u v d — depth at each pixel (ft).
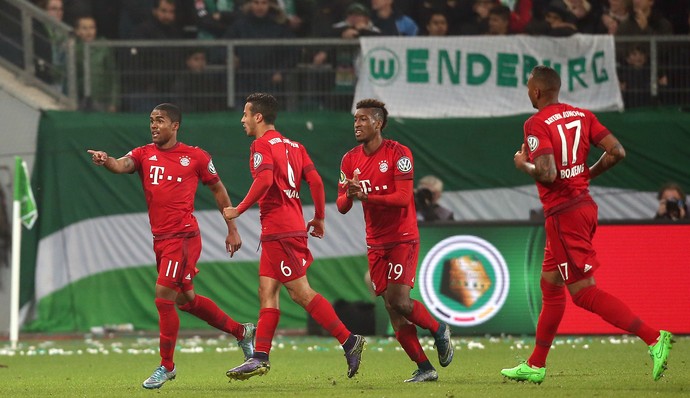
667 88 184.44
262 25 187.11
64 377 104.06
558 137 82.94
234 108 183.32
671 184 167.94
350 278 176.35
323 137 177.99
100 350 143.13
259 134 90.58
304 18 196.54
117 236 178.09
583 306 83.82
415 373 91.61
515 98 180.65
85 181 177.99
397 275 89.20
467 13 191.52
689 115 179.93
